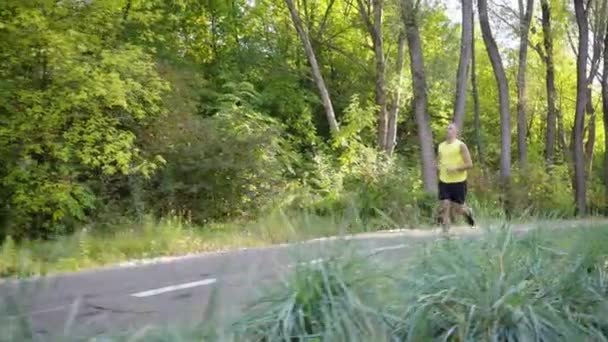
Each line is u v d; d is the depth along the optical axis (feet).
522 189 77.30
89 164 49.93
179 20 86.07
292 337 13.83
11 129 45.98
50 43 45.21
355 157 72.59
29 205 46.29
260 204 59.72
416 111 73.82
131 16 54.34
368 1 105.09
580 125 100.22
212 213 57.62
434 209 26.99
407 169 72.23
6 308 12.37
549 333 14.53
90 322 15.17
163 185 55.31
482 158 113.60
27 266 19.34
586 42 99.14
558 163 100.01
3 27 43.55
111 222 50.55
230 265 20.49
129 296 22.71
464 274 15.33
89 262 31.78
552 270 17.07
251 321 14.07
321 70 109.81
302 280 14.76
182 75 61.87
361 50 111.24
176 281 26.37
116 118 50.83
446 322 14.74
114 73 47.11
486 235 17.57
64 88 46.60
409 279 15.58
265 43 103.14
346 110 88.58
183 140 56.95
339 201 56.75
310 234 18.26
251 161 59.00
